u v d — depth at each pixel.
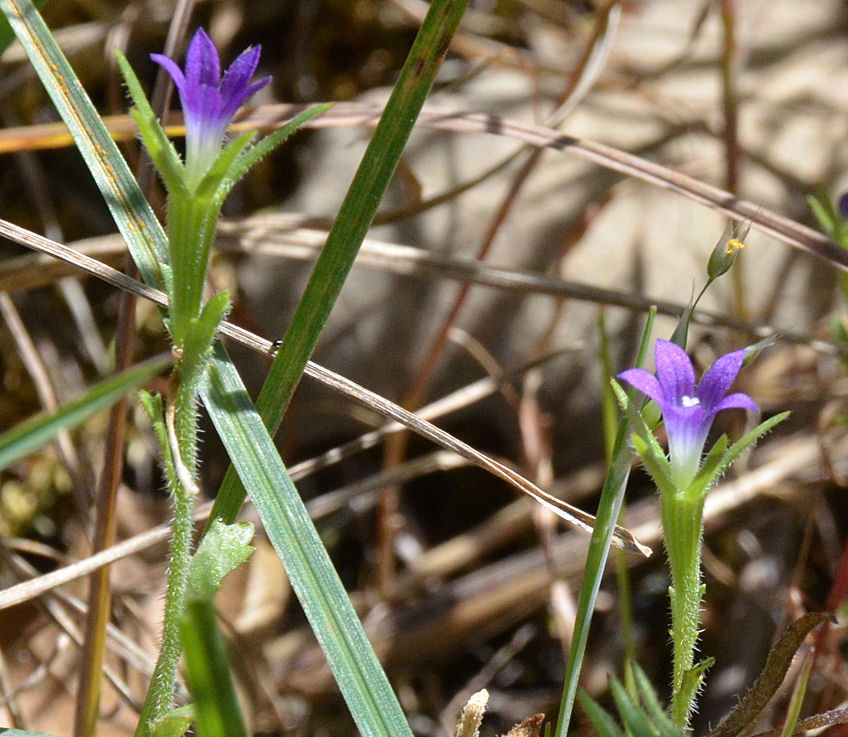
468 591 0.45
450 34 0.33
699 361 0.49
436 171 0.52
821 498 0.46
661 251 0.50
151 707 0.32
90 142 0.33
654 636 0.45
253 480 0.32
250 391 0.48
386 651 0.44
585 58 0.44
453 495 0.50
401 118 0.33
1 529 0.48
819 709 0.39
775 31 0.58
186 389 0.31
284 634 0.46
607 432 0.37
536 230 0.50
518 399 0.48
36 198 0.49
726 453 0.31
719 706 0.43
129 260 0.36
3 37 0.34
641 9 0.60
